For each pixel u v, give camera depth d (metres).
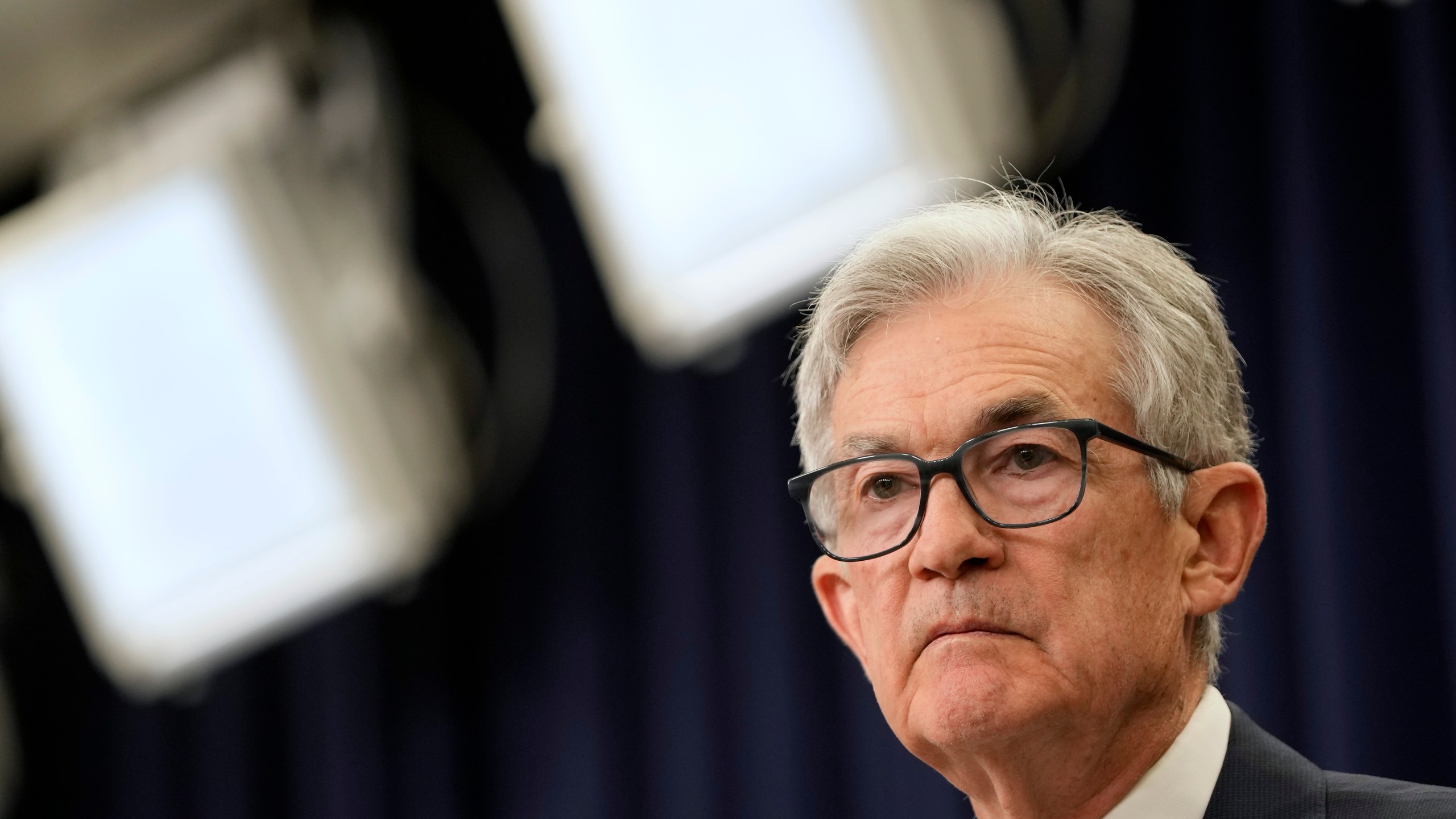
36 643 13.91
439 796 11.91
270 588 11.34
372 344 11.05
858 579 5.02
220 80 11.30
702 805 10.79
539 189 11.93
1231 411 5.26
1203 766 4.79
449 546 12.16
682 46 9.05
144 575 11.62
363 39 11.37
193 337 11.03
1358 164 8.88
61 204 11.32
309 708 12.83
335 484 11.00
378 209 11.25
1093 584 4.68
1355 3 8.98
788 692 10.60
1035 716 4.57
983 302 5.02
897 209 8.74
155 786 13.49
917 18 8.56
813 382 5.33
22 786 13.80
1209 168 9.37
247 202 10.81
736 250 9.24
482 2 11.98
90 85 11.99
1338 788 4.68
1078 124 9.22
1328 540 8.52
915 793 10.00
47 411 11.49
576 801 11.32
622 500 11.59
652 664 11.22
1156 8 9.83
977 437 4.81
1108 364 4.96
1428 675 8.25
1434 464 8.37
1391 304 8.68
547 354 11.80
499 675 11.93
